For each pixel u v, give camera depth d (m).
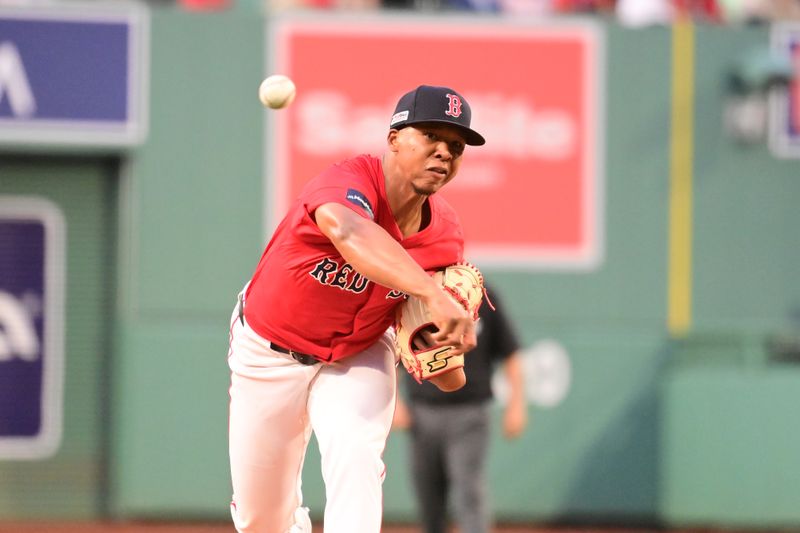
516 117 38.25
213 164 37.53
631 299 38.56
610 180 38.56
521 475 37.91
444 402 25.81
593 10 42.53
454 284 16.20
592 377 38.16
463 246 16.69
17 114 36.78
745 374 36.59
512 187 38.22
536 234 38.28
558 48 38.41
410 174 15.34
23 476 37.44
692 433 36.47
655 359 38.28
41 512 37.50
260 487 18.00
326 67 37.81
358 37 37.88
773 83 38.09
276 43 37.72
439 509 26.64
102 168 37.78
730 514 36.06
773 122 39.06
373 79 37.88
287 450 17.77
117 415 37.41
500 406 37.75
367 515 16.25
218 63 37.59
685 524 36.59
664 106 38.81
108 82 37.19
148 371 37.06
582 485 38.03
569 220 38.41
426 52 38.06
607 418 38.12
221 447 37.25
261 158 37.69
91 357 37.75
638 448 38.16
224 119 37.59
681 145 38.81
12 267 37.41
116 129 37.22
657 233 38.69
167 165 37.44
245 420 17.56
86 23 37.12
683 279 38.75
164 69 37.44
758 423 35.97
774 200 39.09
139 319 37.31
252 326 17.16
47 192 37.56
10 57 36.78
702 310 38.81
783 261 39.09
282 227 16.42
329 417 16.69
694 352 38.09
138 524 37.28
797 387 35.94
